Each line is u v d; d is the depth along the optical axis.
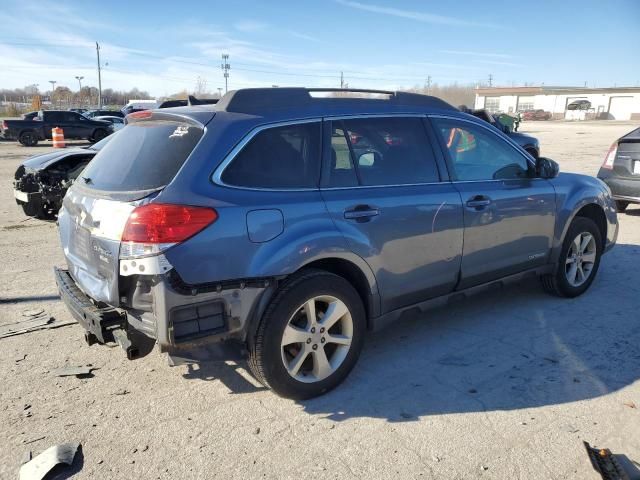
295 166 3.38
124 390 3.56
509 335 4.41
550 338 4.35
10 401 3.41
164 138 3.29
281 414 3.29
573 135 35.81
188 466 2.82
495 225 4.33
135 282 2.94
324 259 3.53
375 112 3.83
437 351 4.14
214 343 3.11
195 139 3.13
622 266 6.34
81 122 27.91
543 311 4.92
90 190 3.35
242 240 3.05
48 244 7.36
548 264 4.95
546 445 2.99
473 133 4.39
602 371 3.81
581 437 3.06
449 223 4.00
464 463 2.84
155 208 2.85
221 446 2.99
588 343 4.25
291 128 3.42
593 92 79.25
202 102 4.84
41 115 27.20
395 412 3.31
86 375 3.75
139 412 3.31
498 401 3.43
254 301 3.15
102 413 3.29
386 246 3.66
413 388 3.60
